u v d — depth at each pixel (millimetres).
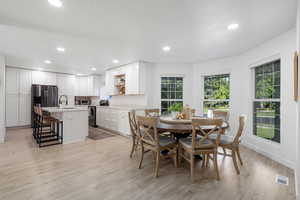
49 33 2625
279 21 2215
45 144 3660
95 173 2301
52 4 1806
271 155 2883
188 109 2883
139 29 2473
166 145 2371
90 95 6910
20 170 2357
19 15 2041
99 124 5852
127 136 4512
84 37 2785
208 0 1734
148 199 1728
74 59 4332
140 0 1738
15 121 5328
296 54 1864
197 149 2182
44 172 2305
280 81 2717
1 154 2990
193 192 1863
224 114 3217
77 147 3498
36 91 5559
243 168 2498
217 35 2705
